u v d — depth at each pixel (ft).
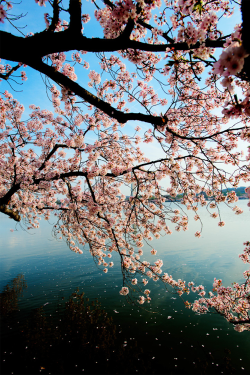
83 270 51.80
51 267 55.11
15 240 96.53
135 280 22.24
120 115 10.18
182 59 8.51
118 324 28.40
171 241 80.53
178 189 18.81
